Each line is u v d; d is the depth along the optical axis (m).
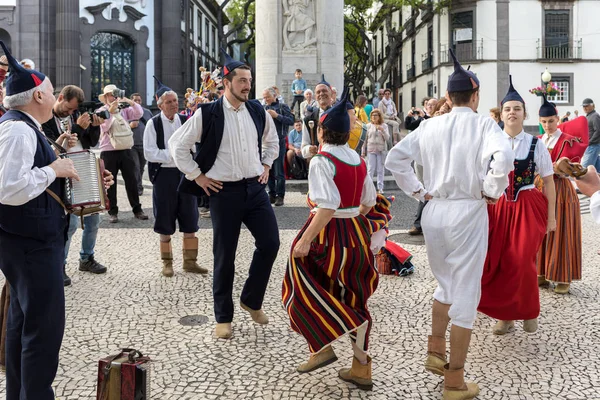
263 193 4.36
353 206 3.43
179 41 32.12
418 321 4.52
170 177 5.66
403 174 3.42
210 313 4.71
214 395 3.30
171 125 5.75
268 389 3.38
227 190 4.21
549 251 5.21
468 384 3.34
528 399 3.27
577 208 5.18
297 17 15.33
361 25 36.19
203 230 8.36
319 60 15.41
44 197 2.80
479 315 4.75
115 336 4.19
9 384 2.96
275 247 4.29
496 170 3.02
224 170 4.18
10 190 2.56
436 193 3.37
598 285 5.53
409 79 40.25
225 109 4.23
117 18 30.52
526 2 31.56
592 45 31.67
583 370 3.65
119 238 7.73
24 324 2.78
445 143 3.31
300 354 3.89
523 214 3.96
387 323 4.48
